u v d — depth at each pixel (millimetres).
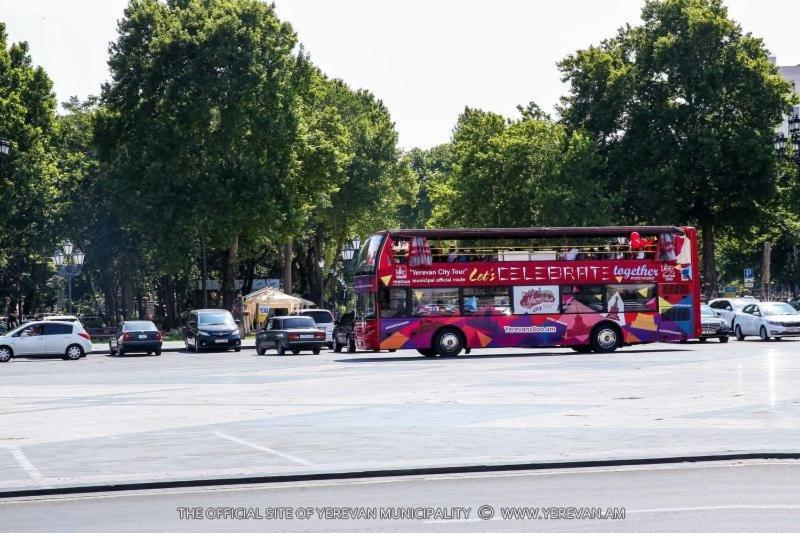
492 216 91688
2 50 86938
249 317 91188
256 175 81188
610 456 16328
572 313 51750
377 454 17250
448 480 14945
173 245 80688
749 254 116625
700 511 12055
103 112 86875
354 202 112688
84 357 64875
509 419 22094
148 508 13258
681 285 52750
